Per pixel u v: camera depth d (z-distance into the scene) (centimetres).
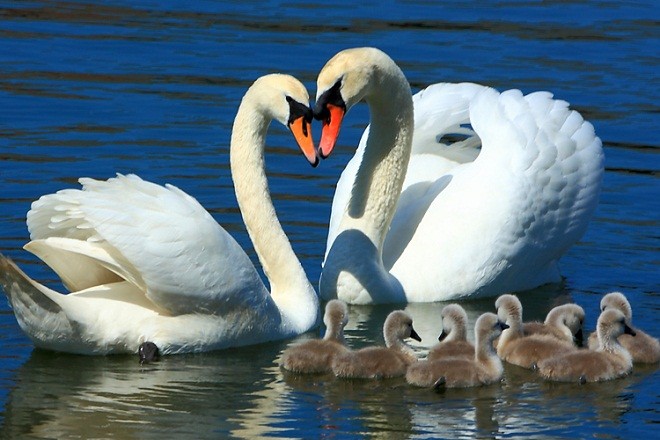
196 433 1301
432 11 3136
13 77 2581
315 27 2977
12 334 1568
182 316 1513
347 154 2302
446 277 1769
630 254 1922
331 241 1822
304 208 2045
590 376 1467
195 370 1485
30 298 1445
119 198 1474
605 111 2484
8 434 1291
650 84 2647
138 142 2266
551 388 1453
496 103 1883
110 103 2458
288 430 1314
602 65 2761
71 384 1421
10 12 3033
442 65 2712
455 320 1539
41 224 1499
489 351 1467
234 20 3030
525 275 1817
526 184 1806
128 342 1500
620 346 1509
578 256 1920
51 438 1283
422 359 1530
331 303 1521
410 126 1772
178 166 2167
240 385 1438
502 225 1786
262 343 1589
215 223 1511
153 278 1467
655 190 2150
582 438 1302
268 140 2364
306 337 1630
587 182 1859
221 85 2572
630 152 2306
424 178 1900
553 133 1850
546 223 1820
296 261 1680
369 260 1747
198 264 1486
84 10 3083
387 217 1775
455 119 1920
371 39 2891
